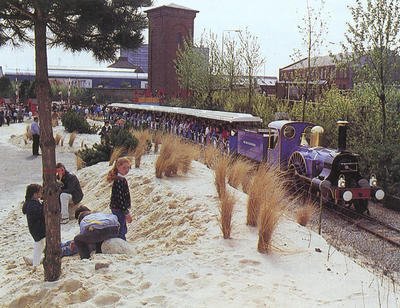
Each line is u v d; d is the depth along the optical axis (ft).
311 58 63.46
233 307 13.33
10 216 34.94
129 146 52.29
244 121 57.52
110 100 264.72
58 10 15.28
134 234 25.98
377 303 13.84
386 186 40.57
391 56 44.24
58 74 345.72
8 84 243.60
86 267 17.02
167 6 210.79
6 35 17.94
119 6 16.61
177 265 16.97
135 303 13.71
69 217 33.78
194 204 26.03
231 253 18.26
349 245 26.30
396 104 46.52
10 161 63.00
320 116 57.57
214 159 39.11
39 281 16.08
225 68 106.52
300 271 16.48
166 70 216.54
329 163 34.96
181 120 82.79
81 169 50.80
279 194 22.61
